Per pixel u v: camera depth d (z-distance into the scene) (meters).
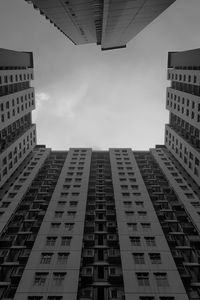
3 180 68.25
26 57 87.81
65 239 49.41
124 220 54.78
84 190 66.94
